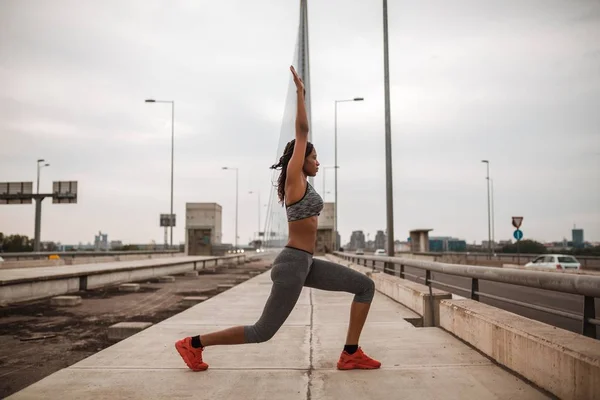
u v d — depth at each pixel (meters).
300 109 3.34
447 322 5.39
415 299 7.06
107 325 7.52
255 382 3.40
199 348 3.68
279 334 5.39
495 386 3.23
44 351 5.59
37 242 40.50
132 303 10.54
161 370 3.74
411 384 3.30
